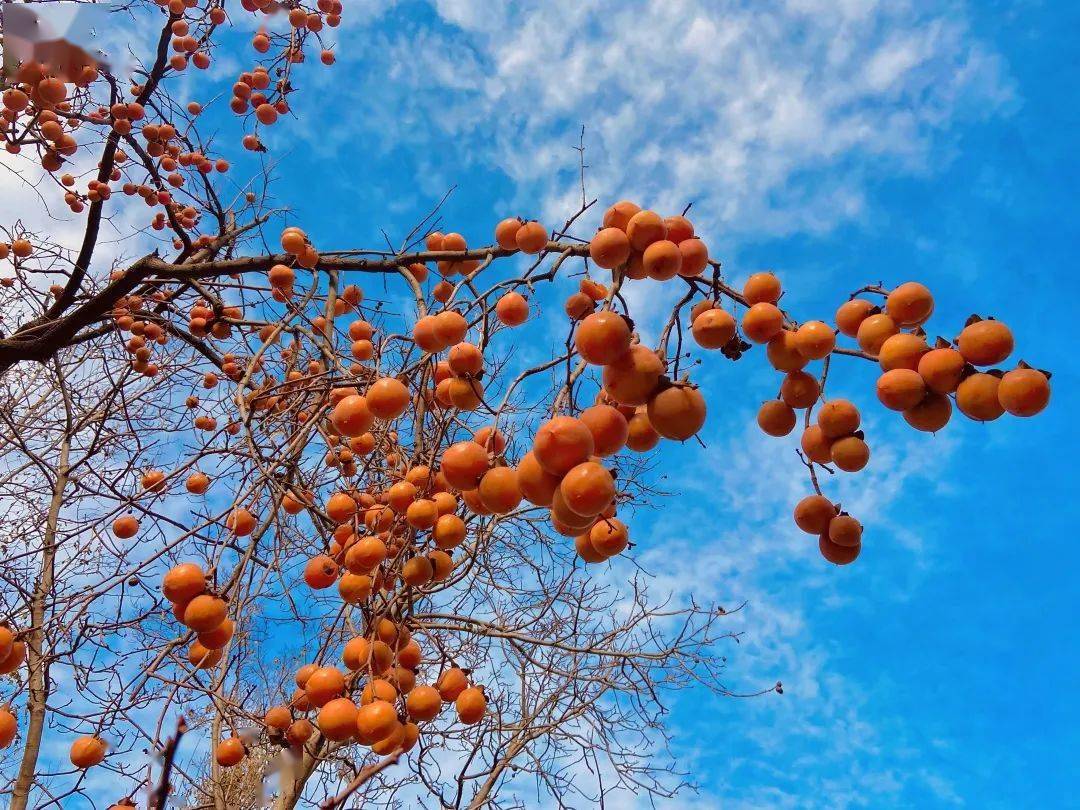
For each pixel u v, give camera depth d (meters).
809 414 2.04
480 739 4.25
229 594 2.39
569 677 5.01
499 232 2.36
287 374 3.67
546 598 5.25
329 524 3.41
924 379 1.78
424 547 2.61
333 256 3.40
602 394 1.93
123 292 4.02
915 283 1.90
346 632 3.62
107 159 4.71
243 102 4.68
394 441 3.25
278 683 4.70
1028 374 1.63
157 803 1.46
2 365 4.15
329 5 4.73
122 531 3.47
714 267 1.92
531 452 1.53
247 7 4.62
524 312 2.15
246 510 2.69
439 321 2.02
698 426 1.56
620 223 1.81
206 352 4.99
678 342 1.83
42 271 4.76
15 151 4.27
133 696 2.17
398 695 2.24
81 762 2.38
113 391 4.90
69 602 3.26
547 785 5.08
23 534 4.75
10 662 2.33
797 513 2.12
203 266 3.81
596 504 1.34
